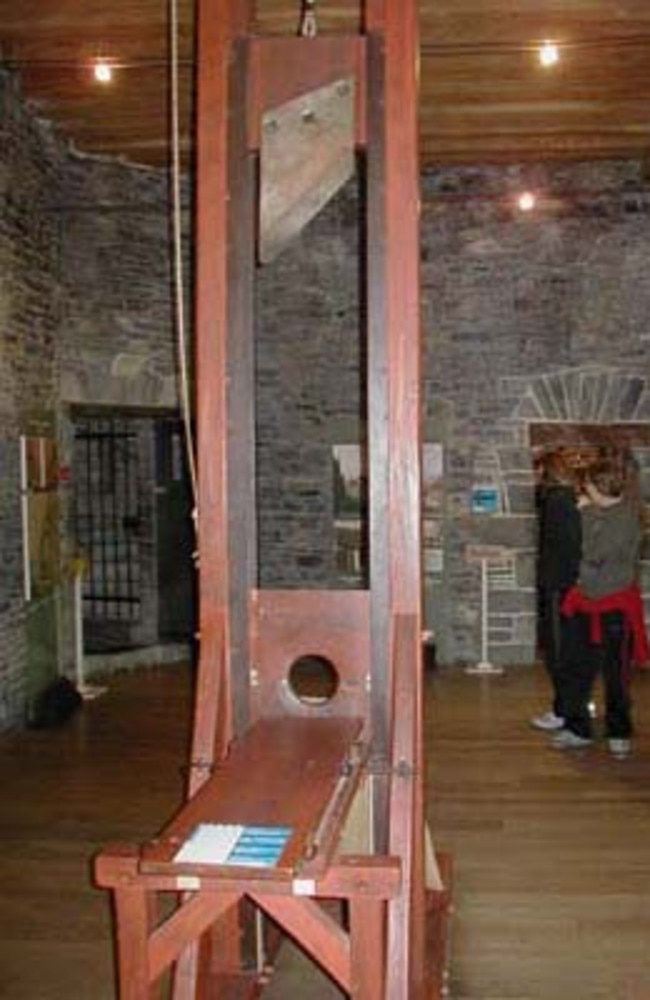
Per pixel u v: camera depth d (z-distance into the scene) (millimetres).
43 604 5902
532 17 4648
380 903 1800
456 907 3275
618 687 4797
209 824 1828
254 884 1702
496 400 6887
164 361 6754
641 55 5082
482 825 3969
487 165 6820
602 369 6836
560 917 3203
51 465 6055
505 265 6852
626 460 6793
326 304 6930
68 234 6324
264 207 2408
